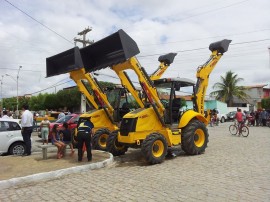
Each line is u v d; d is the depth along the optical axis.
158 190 7.01
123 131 11.07
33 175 8.18
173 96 12.01
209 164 9.90
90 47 11.41
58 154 11.14
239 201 6.12
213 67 13.57
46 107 51.84
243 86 59.81
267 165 9.52
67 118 18.67
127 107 14.41
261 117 30.38
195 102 12.89
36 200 6.55
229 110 50.19
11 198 6.73
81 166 9.31
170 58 14.77
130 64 10.84
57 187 7.53
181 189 7.05
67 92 48.44
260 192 6.69
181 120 11.66
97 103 14.64
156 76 14.29
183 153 12.30
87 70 11.85
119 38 10.14
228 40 13.86
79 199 6.53
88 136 10.35
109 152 12.07
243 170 8.86
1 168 9.40
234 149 13.09
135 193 6.83
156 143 10.43
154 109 11.16
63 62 13.20
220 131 23.98
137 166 10.05
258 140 16.52
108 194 6.82
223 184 7.40
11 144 12.81
